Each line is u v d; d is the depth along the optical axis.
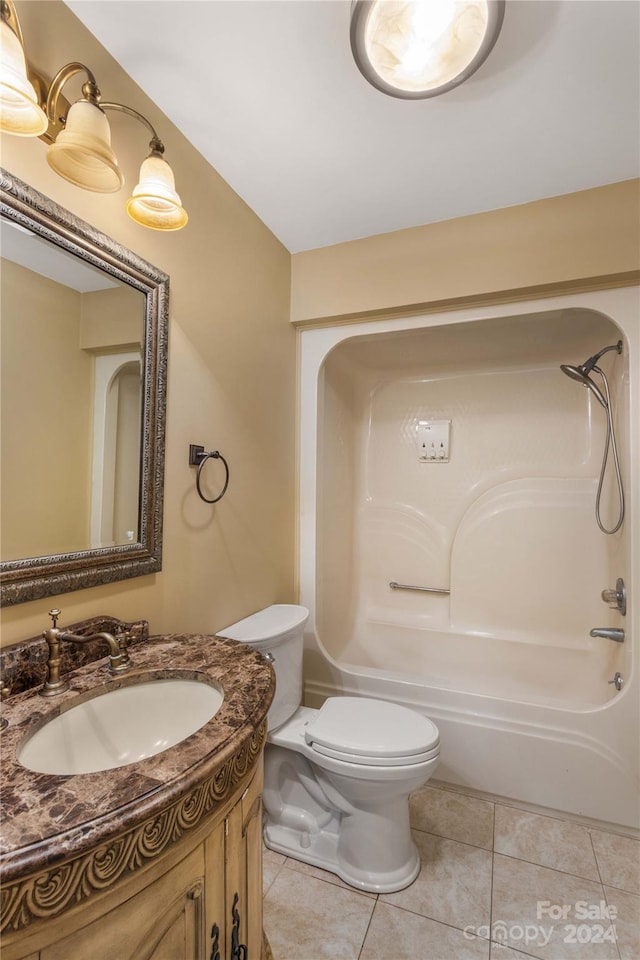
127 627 1.10
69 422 1.00
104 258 1.06
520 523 2.42
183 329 1.36
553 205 1.66
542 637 2.32
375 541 2.80
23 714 0.77
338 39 1.04
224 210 1.57
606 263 1.59
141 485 1.18
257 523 1.80
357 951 1.16
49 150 0.80
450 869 1.43
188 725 0.93
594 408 2.35
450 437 2.67
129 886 0.55
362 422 2.87
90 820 0.52
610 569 2.13
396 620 2.68
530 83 1.16
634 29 1.01
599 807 1.63
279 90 1.19
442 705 1.89
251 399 1.75
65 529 0.99
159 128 1.26
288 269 2.06
